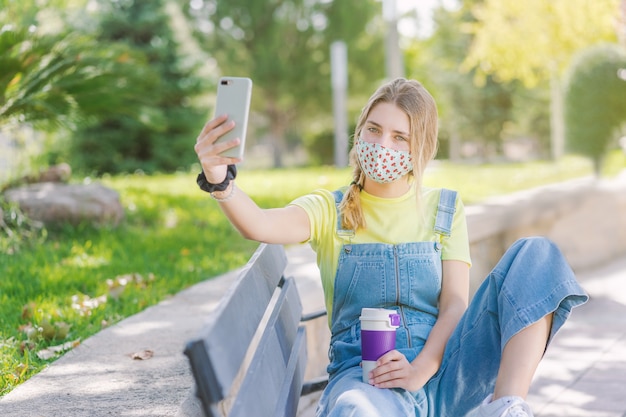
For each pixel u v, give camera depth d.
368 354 2.19
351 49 29.50
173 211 8.06
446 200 2.52
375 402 2.08
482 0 27.55
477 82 20.86
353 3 29.22
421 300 2.45
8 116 6.50
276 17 28.72
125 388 2.72
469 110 31.67
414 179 2.40
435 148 2.46
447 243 2.49
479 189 10.55
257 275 2.19
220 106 1.97
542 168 15.07
